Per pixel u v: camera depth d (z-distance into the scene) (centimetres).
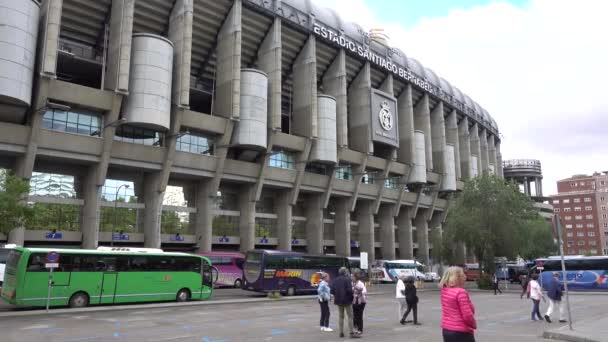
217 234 4641
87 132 3669
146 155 3944
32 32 3272
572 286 4022
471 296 3328
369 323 1677
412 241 6912
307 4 5206
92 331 1473
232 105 4288
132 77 3775
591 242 14362
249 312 2103
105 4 3956
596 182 14988
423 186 6869
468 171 8069
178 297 2617
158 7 4184
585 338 1210
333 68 5609
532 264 5747
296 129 5169
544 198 12962
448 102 7625
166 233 4269
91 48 4316
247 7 4609
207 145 4381
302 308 2317
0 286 2917
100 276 2336
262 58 4916
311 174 5262
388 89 6259
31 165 3388
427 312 2098
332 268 3488
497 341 1266
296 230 5512
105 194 3997
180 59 4003
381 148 6369
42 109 3312
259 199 5066
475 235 4203
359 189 5872
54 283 2194
